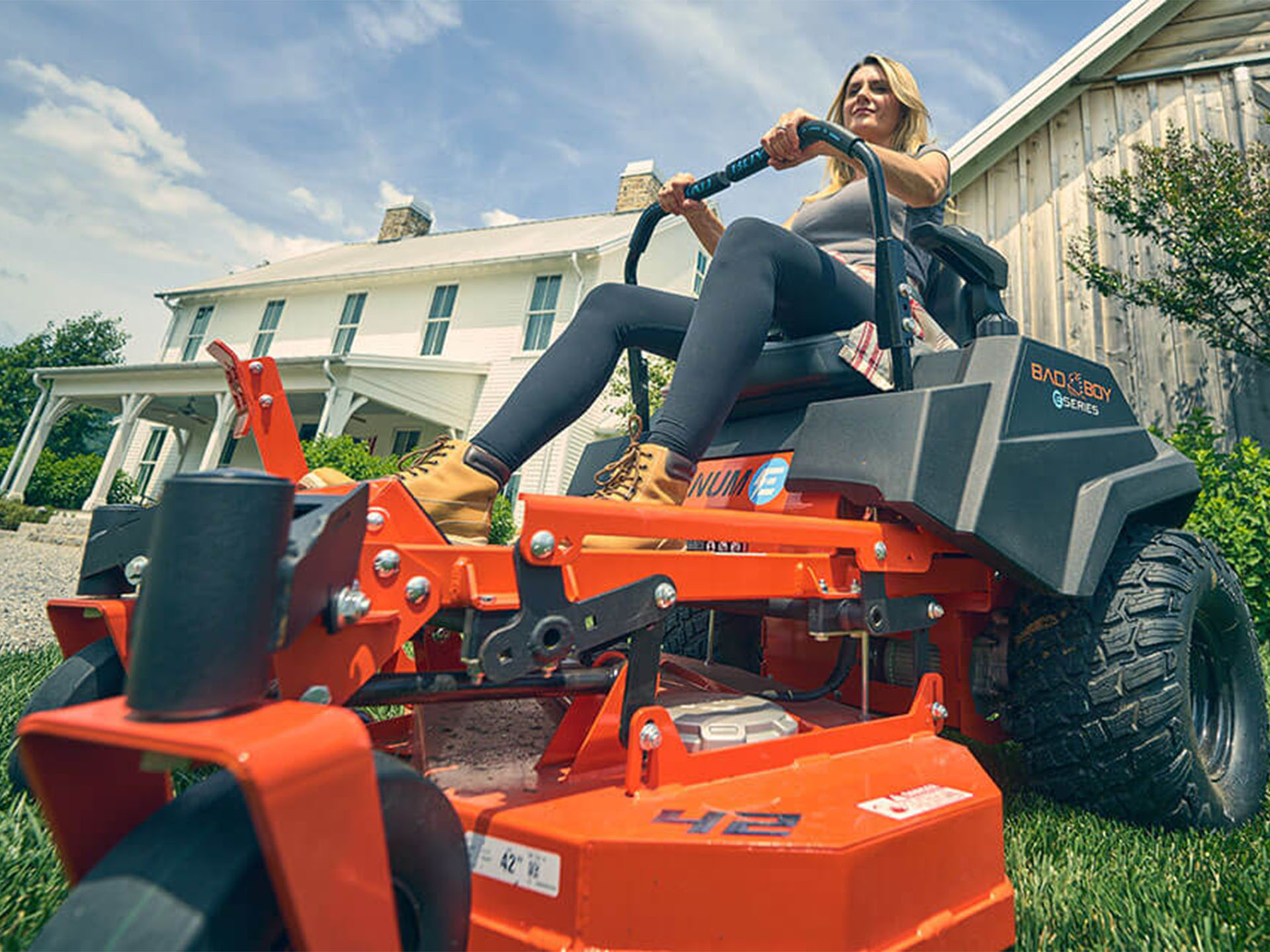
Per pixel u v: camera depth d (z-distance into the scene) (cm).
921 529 146
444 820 74
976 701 172
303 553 69
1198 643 181
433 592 93
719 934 83
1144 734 150
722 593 116
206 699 60
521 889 87
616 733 109
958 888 101
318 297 1588
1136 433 179
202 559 61
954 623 173
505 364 1333
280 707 64
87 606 108
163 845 60
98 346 3412
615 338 162
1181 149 581
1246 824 167
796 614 147
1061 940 115
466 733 121
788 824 91
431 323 1438
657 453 127
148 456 1778
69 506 1691
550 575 98
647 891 83
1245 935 116
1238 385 584
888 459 138
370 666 85
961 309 204
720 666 181
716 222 208
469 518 127
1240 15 636
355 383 1194
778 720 118
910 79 219
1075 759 159
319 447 1070
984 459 143
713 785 102
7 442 3161
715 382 134
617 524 104
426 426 1417
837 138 157
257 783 54
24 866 117
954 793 108
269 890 59
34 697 112
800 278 155
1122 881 133
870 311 171
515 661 93
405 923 71
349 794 62
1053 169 676
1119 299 629
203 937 55
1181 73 642
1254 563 411
